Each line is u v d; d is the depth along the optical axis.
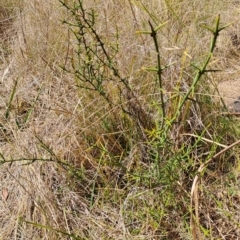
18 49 2.75
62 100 2.31
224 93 2.61
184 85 2.09
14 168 2.06
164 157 1.85
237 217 1.84
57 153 2.03
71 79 2.34
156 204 1.85
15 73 2.60
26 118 2.31
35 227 1.86
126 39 2.39
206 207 1.83
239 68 2.88
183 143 1.91
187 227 1.76
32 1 2.88
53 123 2.19
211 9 3.04
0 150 2.16
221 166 2.03
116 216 1.88
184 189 1.80
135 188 1.91
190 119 2.08
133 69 2.22
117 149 2.06
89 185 1.98
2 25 3.15
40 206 1.85
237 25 3.13
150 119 2.04
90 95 2.17
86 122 2.09
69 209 1.91
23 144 2.08
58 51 2.54
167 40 2.36
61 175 1.98
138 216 1.84
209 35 2.68
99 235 1.82
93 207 1.92
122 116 2.04
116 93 2.08
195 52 2.38
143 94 2.15
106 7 2.59
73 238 1.80
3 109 2.40
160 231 1.81
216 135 2.06
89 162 2.03
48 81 2.41
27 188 1.95
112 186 1.97
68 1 2.70
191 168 1.93
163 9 2.62
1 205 1.99
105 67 2.10
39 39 2.65
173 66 2.14
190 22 2.79
